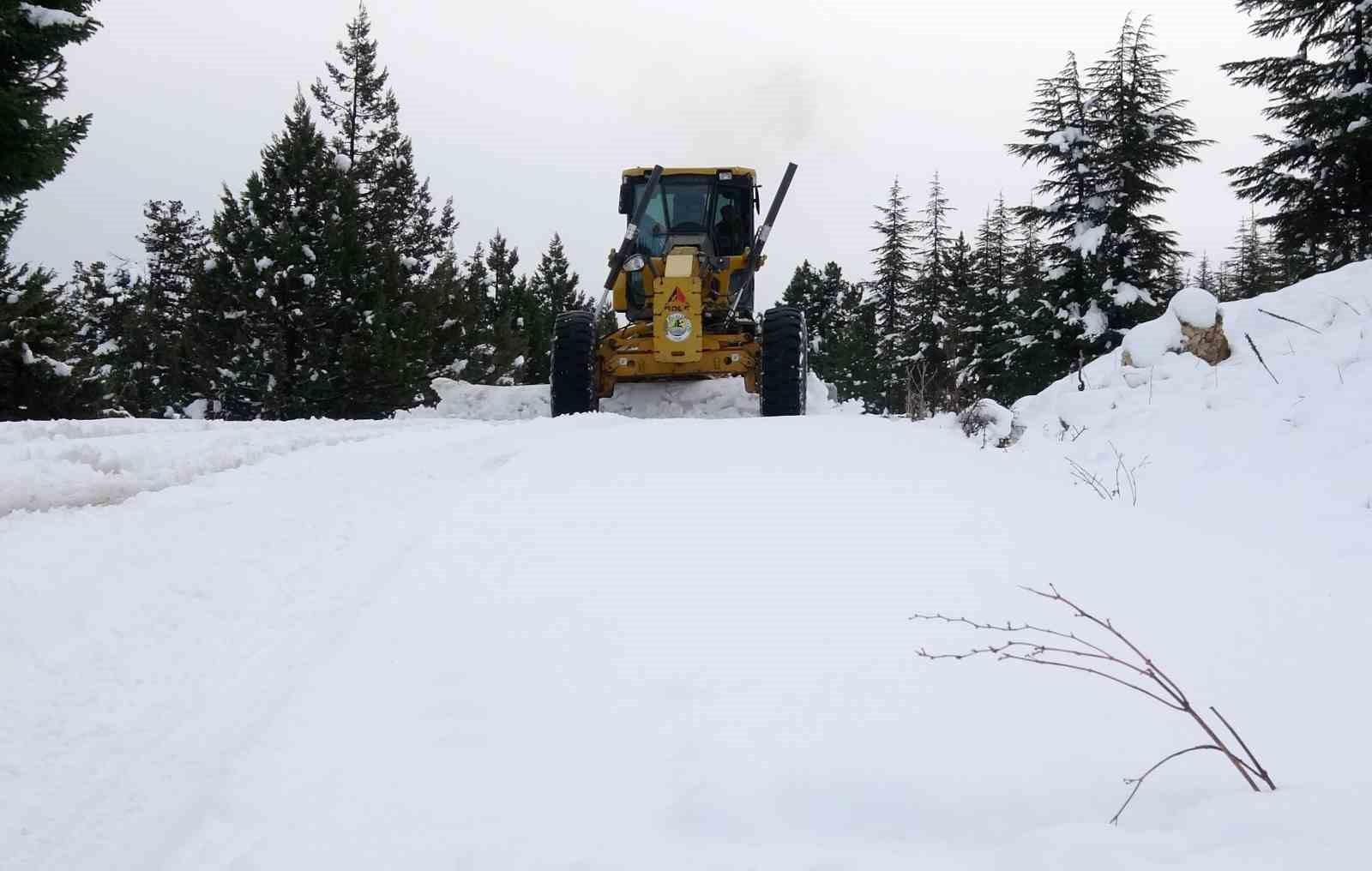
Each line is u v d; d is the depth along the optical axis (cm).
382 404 1916
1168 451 507
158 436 612
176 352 2502
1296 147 1997
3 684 227
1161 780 170
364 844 154
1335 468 427
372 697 209
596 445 527
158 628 264
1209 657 230
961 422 620
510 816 161
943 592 275
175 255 4072
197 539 352
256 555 333
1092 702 204
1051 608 265
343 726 196
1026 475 470
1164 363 638
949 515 362
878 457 492
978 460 507
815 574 289
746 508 368
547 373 3406
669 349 962
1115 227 2339
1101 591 279
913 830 155
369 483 471
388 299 2216
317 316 1886
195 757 196
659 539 325
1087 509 387
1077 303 2302
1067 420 610
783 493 395
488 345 2694
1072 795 165
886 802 163
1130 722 195
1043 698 206
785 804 163
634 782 171
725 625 248
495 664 224
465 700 206
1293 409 506
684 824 158
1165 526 363
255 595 293
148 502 412
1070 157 2453
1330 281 657
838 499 385
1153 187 2420
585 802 165
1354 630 246
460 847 153
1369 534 344
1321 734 188
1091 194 2445
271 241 1841
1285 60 2011
